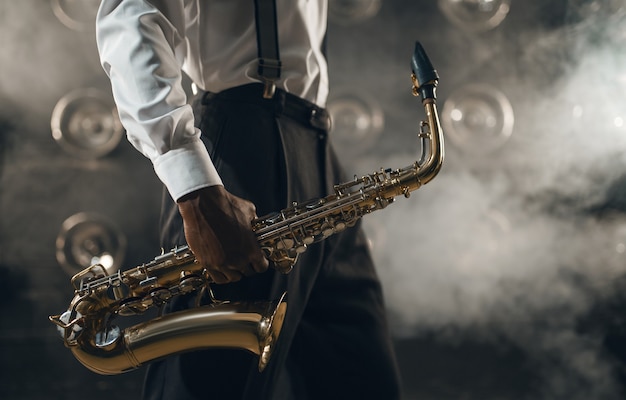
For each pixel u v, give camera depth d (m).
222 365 1.38
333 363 1.56
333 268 1.57
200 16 1.45
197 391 1.38
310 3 1.52
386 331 1.62
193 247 1.29
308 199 1.47
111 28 1.29
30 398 3.59
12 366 3.65
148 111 1.25
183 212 1.27
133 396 3.57
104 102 4.38
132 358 1.35
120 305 1.39
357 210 1.43
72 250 4.21
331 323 1.57
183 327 1.33
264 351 1.29
